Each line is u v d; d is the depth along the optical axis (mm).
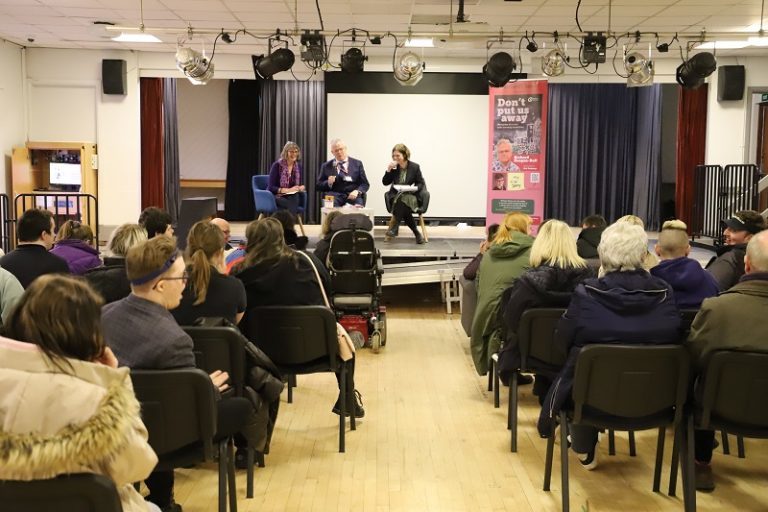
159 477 2867
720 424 2879
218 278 3279
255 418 3150
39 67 10742
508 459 3801
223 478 2811
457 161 11469
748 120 11117
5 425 1558
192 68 8070
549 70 8266
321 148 13148
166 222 4566
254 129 13430
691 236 11109
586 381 2920
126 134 10922
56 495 1620
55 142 10578
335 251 6039
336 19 8680
